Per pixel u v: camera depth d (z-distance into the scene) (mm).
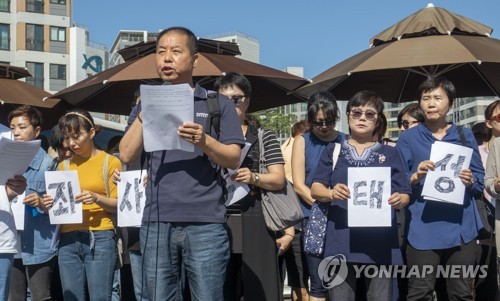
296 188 6191
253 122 6301
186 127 3545
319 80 8398
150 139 3607
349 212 4879
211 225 3871
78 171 5840
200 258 3846
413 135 5566
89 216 5691
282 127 43875
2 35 60125
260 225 5531
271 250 5551
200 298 3863
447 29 7781
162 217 3863
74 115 5832
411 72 9234
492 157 5516
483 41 7859
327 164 5246
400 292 5887
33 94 9609
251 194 5555
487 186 5434
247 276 5496
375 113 5133
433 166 5141
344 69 7977
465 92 9211
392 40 8109
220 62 7891
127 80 8148
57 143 6395
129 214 5551
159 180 3914
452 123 5656
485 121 6746
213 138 3793
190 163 3887
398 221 5609
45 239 5980
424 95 5523
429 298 5293
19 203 5637
